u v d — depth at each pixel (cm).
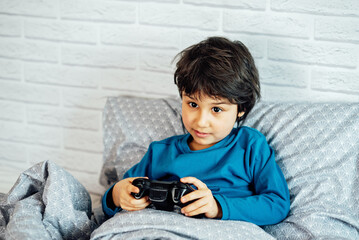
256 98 126
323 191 122
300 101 148
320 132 130
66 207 116
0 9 178
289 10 142
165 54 161
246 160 124
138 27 162
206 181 123
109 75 170
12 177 185
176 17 156
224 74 113
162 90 165
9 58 183
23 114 187
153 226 102
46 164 122
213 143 127
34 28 176
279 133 133
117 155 150
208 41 125
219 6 150
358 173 125
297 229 116
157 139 148
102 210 141
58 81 178
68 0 168
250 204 114
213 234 102
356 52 139
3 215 124
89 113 177
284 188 121
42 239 106
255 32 147
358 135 128
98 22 166
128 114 155
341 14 137
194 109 117
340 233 114
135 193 110
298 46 144
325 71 143
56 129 184
